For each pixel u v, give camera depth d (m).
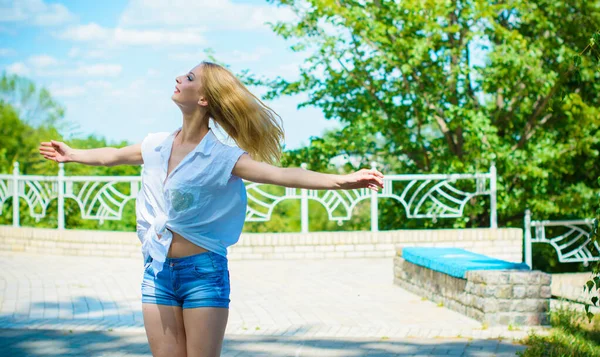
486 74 14.28
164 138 3.69
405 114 15.26
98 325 7.12
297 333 6.84
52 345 6.35
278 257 12.22
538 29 15.09
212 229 3.55
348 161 15.23
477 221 15.67
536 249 17.22
